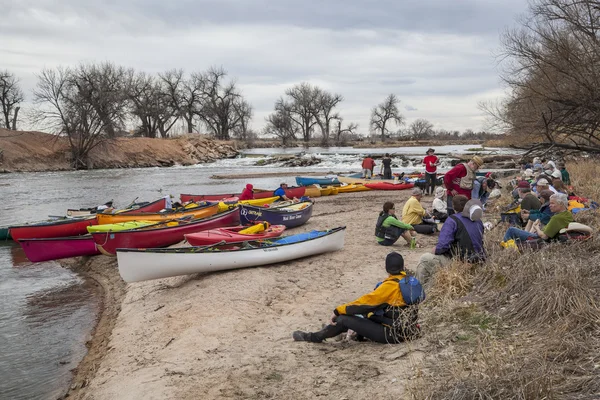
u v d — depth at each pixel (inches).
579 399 150.2
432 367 194.9
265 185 1280.8
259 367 227.0
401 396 178.5
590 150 935.0
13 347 315.3
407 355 213.8
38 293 433.4
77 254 519.5
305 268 398.9
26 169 1911.9
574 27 859.4
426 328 237.0
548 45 870.4
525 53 902.4
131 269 361.1
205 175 1685.5
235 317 300.2
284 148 3659.0
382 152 2659.9
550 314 215.2
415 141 4357.8
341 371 209.5
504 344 202.8
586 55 843.4
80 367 280.7
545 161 892.0
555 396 153.6
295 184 1291.8
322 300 320.8
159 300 359.3
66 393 249.1
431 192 844.0
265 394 201.0
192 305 328.8
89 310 386.0
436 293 273.7
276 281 366.3
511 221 426.3
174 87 3329.2
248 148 3671.3
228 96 3558.1
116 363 265.9
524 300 233.9
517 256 287.7
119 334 310.2
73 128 2043.6
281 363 228.4
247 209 564.7
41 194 1146.7
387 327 225.1
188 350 260.7
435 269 292.4
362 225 575.2
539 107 900.0
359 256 422.6
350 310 228.7
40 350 309.7
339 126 4357.8
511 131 973.2
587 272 240.7
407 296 223.9
